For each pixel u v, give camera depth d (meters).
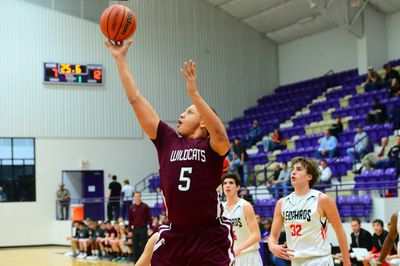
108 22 4.72
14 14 27.12
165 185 4.49
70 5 27.97
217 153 4.45
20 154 27.05
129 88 4.60
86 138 27.95
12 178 26.92
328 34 29.22
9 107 26.88
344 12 25.33
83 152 27.86
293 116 28.08
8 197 26.92
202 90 30.03
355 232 12.92
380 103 22.48
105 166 28.16
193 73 4.32
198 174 4.41
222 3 30.09
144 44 29.05
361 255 11.93
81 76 27.88
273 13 29.27
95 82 28.06
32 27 27.36
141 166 28.73
